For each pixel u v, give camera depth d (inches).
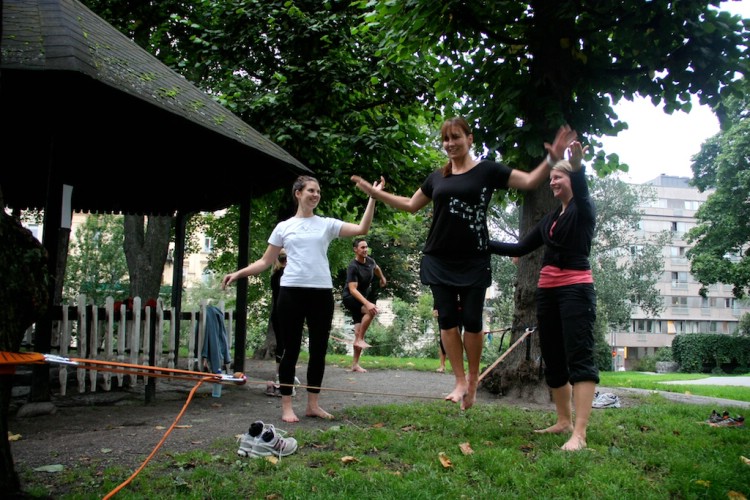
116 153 328.8
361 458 151.4
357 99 506.9
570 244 172.7
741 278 1228.5
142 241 607.5
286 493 124.9
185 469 143.3
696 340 1884.8
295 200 209.0
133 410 234.8
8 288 109.9
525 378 271.7
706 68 270.4
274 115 459.8
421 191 178.9
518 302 282.2
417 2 273.9
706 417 236.5
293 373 203.6
